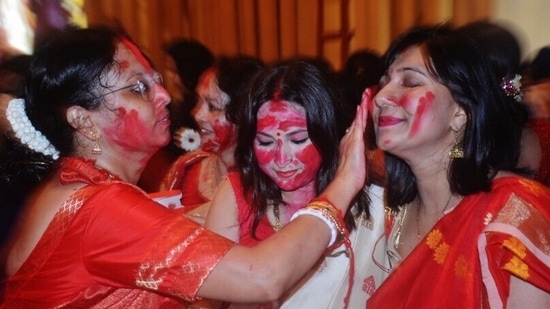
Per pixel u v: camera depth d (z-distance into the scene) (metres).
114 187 1.15
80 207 1.13
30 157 1.22
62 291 1.14
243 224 1.43
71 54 1.17
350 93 1.87
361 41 3.45
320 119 1.33
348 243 1.31
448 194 1.32
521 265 1.14
